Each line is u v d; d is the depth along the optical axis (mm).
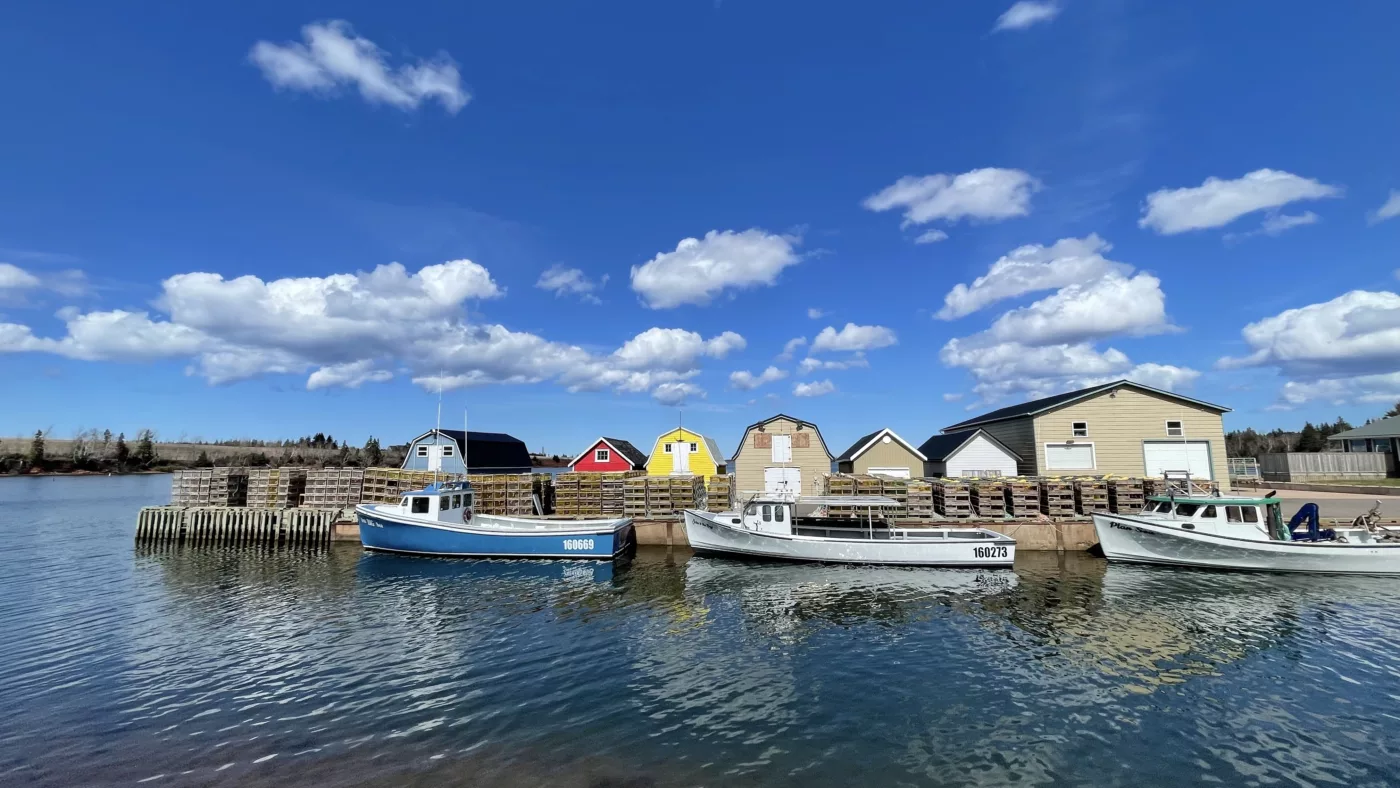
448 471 38625
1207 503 19625
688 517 22906
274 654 12289
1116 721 9086
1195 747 8344
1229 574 18719
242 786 7547
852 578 18672
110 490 63469
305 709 9711
